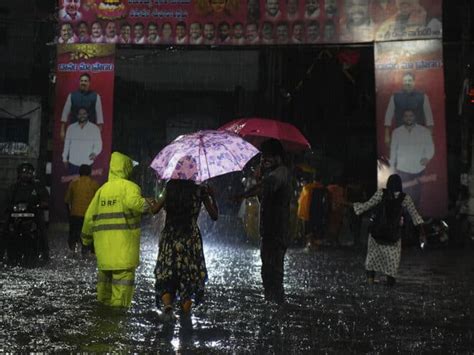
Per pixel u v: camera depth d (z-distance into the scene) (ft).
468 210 73.92
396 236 37.73
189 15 69.36
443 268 49.03
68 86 71.26
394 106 67.62
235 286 35.70
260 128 36.35
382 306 30.81
